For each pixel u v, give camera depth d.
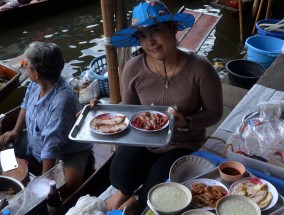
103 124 2.09
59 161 2.46
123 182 2.17
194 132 2.14
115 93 3.04
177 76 1.97
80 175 2.72
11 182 2.29
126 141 1.97
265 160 1.83
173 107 2.04
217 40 7.19
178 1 9.17
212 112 2.02
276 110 2.09
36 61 2.45
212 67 1.97
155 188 1.53
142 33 1.86
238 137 1.98
